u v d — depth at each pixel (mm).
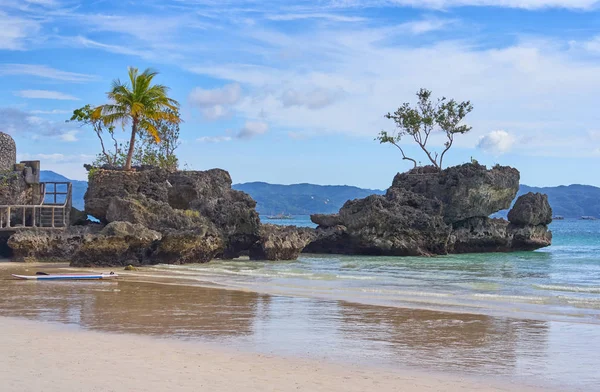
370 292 30625
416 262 54219
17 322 20656
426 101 85500
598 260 56781
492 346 17906
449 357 16484
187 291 30188
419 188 70938
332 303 26375
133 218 48000
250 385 13125
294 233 54531
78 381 12914
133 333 19062
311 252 67625
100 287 31422
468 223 69250
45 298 26922
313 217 70438
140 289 30781
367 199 63719
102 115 58188
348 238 65250
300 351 16969
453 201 67938
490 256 62812
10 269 40906
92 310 23672
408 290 31797
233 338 18625
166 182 57469
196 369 14422
